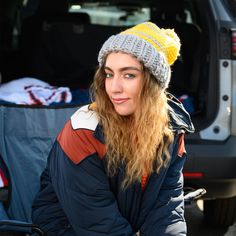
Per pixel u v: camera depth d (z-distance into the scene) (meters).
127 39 1.97
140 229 2.17
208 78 3.41
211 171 3.20
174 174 2.18
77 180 2.05
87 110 2.08
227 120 3.37
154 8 4.79
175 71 3.88
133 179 2.05
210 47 3.40
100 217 2.07
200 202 4.37
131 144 2.04
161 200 2.15
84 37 3.98
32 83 3.14
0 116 2.65
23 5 4.78
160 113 2.03
